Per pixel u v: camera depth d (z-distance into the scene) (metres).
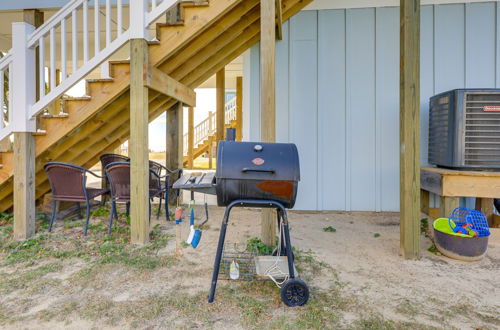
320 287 2.12
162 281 2.20
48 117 3.16
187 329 1.66
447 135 3.26
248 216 4.10
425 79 4.13
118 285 2.14
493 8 4.01
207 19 2.94
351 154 4.32
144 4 2.89
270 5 2.55
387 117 4.25
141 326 1.68
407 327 1.68
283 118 4.39
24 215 3.08
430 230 3.42
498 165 3.06
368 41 4.24
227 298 1.97
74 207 4.39
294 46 4.34
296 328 1.67
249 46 4.37
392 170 4.27
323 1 4.26
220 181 1.82
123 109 3.88
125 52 6.00
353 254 2.74
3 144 3.64
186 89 4.23
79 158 4.34
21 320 1.73
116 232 3.31
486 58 4.04
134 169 2.92
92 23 4.80
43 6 4.14
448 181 3.03
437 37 4.09
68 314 1.79
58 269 2.39
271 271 2.05
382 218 4.01
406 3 2.51
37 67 4.70
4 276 2.27
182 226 3.59
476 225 2.71
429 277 2.28
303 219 3.97
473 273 2.35
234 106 10.71
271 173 1.81
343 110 4.32
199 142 11.12
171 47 2.99
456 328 1.67
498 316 1.79
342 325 1.70
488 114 3.08
